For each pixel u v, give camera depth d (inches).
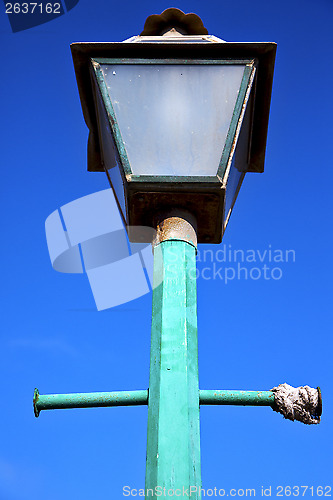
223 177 98.4
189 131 102.8
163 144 101.3
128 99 106.4
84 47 112.1
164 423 80.0
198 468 78.0
